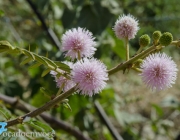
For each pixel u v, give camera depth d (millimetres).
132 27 257
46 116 441
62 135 535
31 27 1025
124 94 924
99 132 608
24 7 911
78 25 467
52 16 595
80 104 490
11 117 260
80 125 578
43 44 583
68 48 252
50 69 234
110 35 500
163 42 238
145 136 750
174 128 828
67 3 487
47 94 247
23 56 586
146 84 239
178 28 1081
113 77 1091
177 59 1191
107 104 572
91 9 469
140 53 241
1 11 346
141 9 870
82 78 229
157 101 1016
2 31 788
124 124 574
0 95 420
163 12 1069
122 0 557
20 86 583
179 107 596
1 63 687
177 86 1087
